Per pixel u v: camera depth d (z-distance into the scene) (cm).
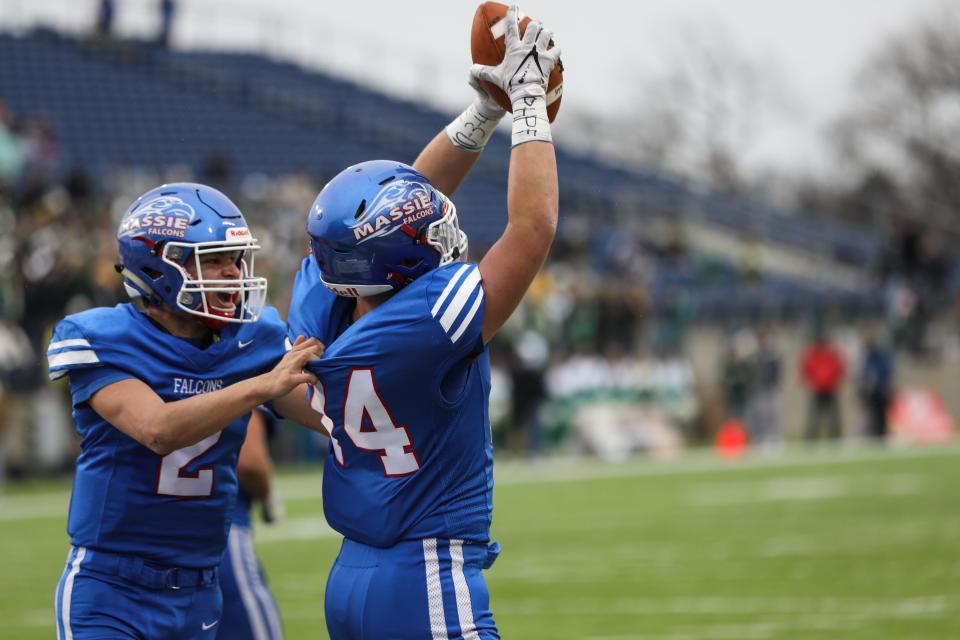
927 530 3684
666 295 7569
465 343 1151
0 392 4759
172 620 1312
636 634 2284
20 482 5181
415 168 1365
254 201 6944
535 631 2328
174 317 1316
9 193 6212
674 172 10938
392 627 1155
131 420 1233
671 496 4822
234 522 1627
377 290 1192
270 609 1608
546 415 6606
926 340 8719
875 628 2289
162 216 1275
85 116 8238
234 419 1199
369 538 1178
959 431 8669
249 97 9169
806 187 16712
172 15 9100
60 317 5100
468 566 1180
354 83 9931
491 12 1255
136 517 1289
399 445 1170
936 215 15550
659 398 7162
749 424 7225
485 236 8438
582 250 7619
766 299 8331
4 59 8488
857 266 9881
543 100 1194
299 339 1241
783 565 3089
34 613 2566
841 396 8438
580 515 4259
